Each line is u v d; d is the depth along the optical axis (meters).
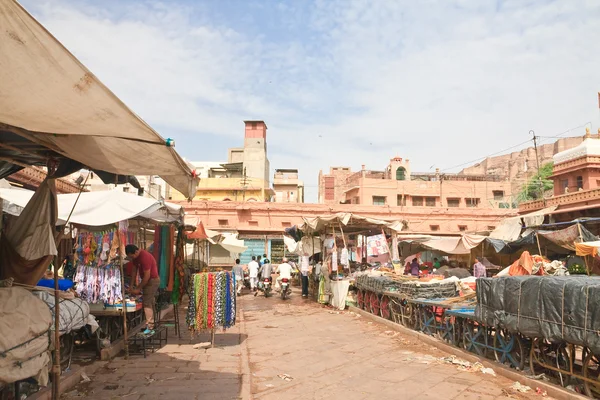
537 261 11.48
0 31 2.48
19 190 8.60
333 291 15.24
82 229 8.16
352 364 7.18
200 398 5.33
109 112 3.12
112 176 5.62
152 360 7.19
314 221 16.17
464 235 19.33
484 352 7.02
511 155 77.31
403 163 49.56
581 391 5.18
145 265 7.84
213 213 31.50
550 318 5.23
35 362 4.37
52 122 3.08
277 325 11.34
